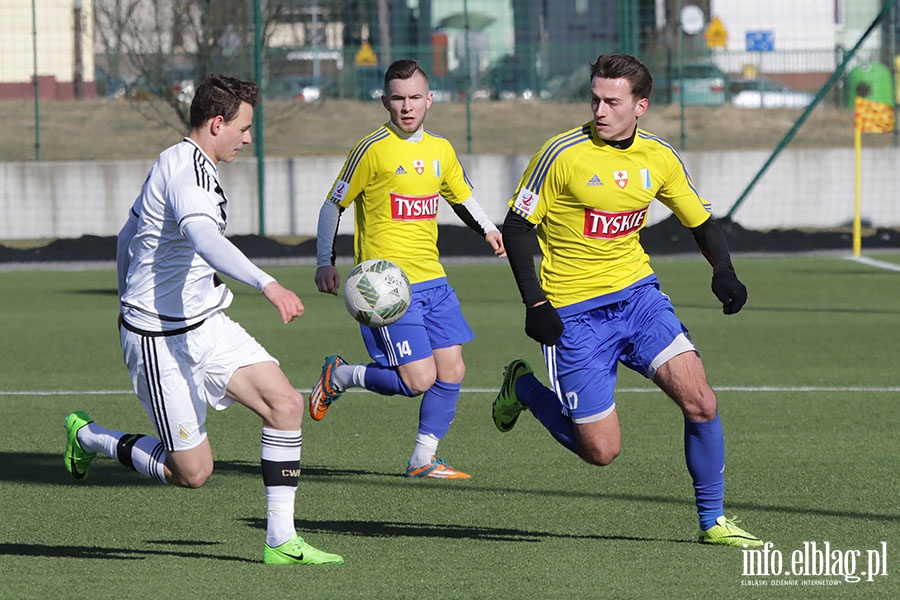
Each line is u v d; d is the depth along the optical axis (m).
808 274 53.72
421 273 20.97
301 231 68.62
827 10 91.75
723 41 85.81
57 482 19.86
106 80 82.25
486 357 33.69
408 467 20.61
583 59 83.88
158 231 14.31
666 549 15.72
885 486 19.22
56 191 68.44
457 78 84.19
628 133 15.91
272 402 14.77
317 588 13.91
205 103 14.29
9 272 58.25
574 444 16.98
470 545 16.02
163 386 14.64
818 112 82.62
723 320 40.16
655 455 21.80
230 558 15.33
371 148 20.86
